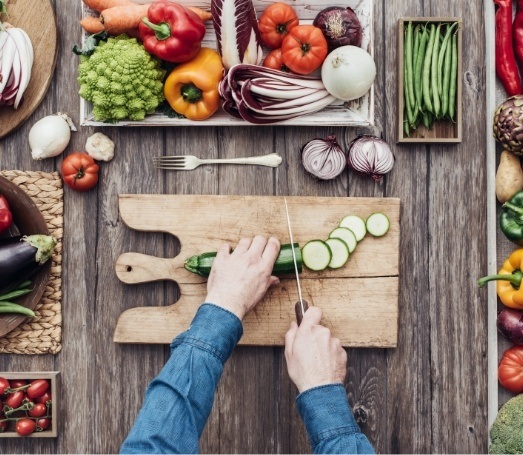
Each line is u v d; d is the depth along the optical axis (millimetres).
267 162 1323
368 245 1310
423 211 1342
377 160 1280
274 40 1260
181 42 1177
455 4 1334
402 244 1345
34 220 1262
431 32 1264
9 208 1268
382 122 1330
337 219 1307
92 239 1339
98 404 1341
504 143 1254
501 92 1329
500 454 1246
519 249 1265
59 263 1323
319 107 1269
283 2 1278
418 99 1272
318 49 1209
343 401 1063
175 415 927
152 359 1342
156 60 1245
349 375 1341
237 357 1340
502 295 1263
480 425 1337
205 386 984
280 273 1264
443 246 1344
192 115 1262
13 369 1332
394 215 1304
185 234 1310
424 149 1339
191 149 1334
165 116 1287
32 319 1319
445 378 1341
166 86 1235
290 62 1225
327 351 1115
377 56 1330
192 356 1005
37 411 1297
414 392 1342
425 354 1342
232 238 1310
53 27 1298
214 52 1254
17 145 1330
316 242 1271
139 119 1268
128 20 1209
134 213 1311
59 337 1326
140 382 1341
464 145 1341
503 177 1265
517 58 1313
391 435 1339
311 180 1333
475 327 1340
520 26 1293
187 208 1310
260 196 1309
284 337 1300
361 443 998
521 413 1220
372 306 1304
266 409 1339
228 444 1340
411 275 1346
